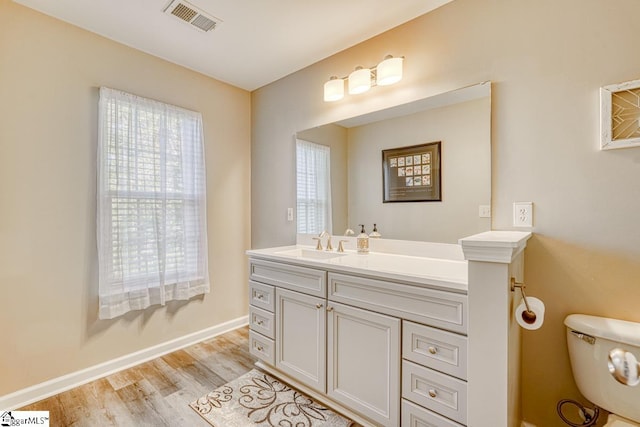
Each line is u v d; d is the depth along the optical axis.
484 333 1.09
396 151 1.99
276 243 2.81
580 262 1.37
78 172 1.98
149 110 2.26
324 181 2.40
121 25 1.97
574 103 1.38
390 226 2.02
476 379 1.11
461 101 1.71
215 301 2.76
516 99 1.53
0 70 1.71
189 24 1.96
